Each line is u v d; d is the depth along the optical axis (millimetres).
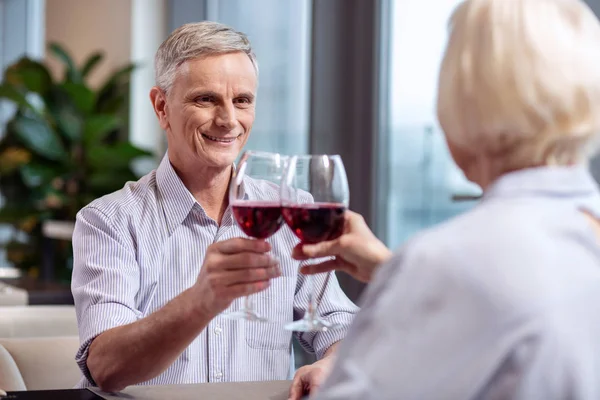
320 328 1426
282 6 4930
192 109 1979
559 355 860
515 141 975
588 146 984
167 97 2035
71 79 5902
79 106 5805
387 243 4172
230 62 1982
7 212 5906
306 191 1339
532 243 897
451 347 861
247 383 1700
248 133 2051
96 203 2002
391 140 4133
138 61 5875
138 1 5855
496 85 952
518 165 991
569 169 982
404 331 877
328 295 2119
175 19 5863
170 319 1549
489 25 969
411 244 926
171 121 2031
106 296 1831
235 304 2039
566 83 943
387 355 876
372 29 4172
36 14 8266
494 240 897
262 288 1416
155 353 1590
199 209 2037
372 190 4203
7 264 7500
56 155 5805
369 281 1334
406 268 902
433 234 932
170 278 2016
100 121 5688
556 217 934
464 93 975
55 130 5930
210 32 1985
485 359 857
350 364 895
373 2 4160
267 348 2053
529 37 952
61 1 6645
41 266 5992
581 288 886
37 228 6020
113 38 6039
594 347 881
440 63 1018
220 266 1409
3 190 6082
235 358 2008
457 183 3729
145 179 2100
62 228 5508
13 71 5918
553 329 859
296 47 4793
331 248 1327
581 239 926
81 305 1862
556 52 947
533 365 857
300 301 2125
